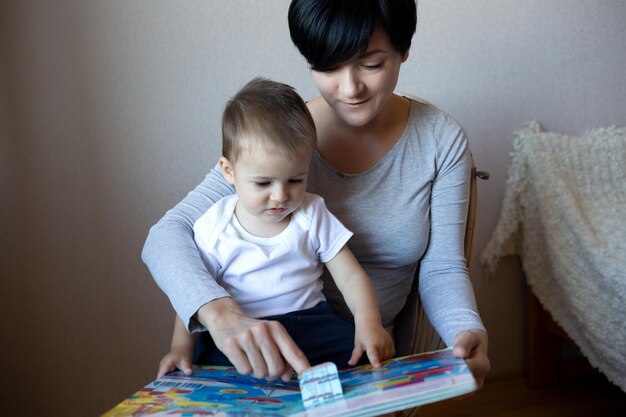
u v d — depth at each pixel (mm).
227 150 1011
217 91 1554
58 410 1615
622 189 1837
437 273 1117
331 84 1000
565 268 1704
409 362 864
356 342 959
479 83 1761
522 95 1808
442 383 732
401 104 1188
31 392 1590
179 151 1557
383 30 946
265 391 846
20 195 1492
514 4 1743
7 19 1412
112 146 1511
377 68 980
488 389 1935
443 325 1006
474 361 886
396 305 1226
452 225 1146
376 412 708
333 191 1162
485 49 1745
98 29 1452
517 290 1942
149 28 1482
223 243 1022
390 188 1154
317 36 935
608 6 1821
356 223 1154
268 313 1023
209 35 1523
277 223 1046
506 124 1814
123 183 1535
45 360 1582
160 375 957
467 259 1259
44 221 1513
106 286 1577
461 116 1768
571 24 1806
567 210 1704
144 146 1531
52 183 1498
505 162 1841
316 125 1181
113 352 1616
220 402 796
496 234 1868
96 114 1486
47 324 1565
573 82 1844
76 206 1521
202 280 921
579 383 1958
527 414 1811
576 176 1818
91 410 1632
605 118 1896
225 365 1003
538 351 1911
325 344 1019
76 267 1551
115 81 1483
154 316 1622
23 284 1535
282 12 1562
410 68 1696
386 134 1156
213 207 1061
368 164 1158
